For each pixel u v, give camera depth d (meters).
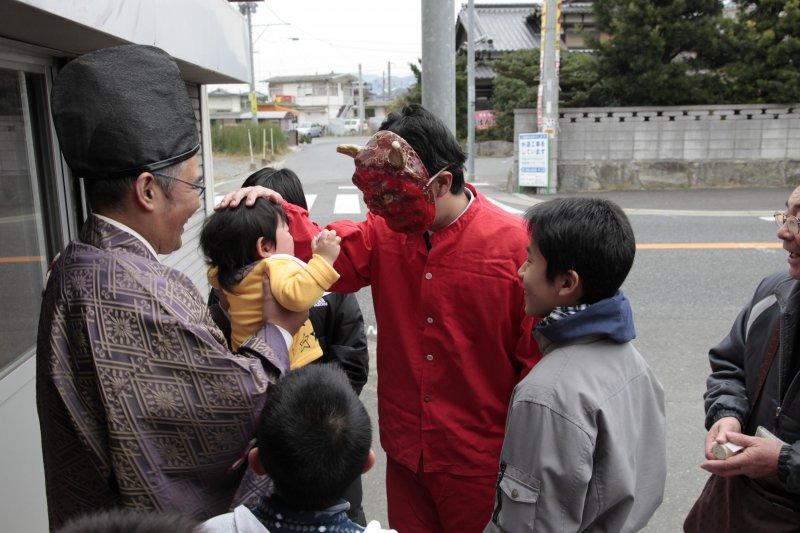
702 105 14.06
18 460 2.37
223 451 1.30
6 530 2.24
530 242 1.48
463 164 1.80
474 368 1.83
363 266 2.01
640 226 9.87
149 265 1.30
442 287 1.81
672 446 3.64
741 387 1.88
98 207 1.33
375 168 1.64
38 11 1.96
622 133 14.19
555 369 1.39
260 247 1.62
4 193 2.55
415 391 1.91
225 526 1.16
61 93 1.29
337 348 2.37
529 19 29.89
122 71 1.28
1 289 2.49
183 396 1.25
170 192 1.34
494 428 1.86
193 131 1.40
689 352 5.10
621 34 13.78
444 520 1.94
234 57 4.85
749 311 1.93
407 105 1.80
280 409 1.17
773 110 13.98
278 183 2.28
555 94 13.64
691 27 13.44
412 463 1.91
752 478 1.68
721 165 14.28
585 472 1.30
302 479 1.13
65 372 1.25
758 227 9.64
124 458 1.22
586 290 1.42
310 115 77.00
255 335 1.46
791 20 13.44
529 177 14.16
